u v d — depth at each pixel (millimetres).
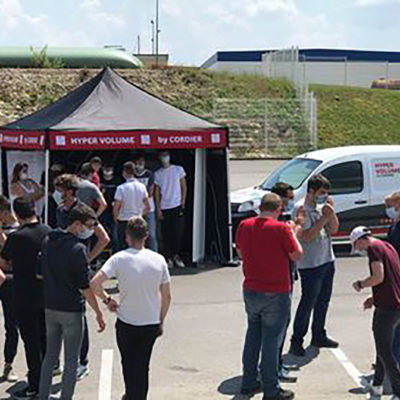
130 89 12445
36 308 6066
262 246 6043
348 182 12586
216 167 11953
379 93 43562
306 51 55688
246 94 39250
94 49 40281
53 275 5609
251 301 6098
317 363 7133
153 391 6438
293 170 12984
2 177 12250
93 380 6723
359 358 7281
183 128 11398
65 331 5684
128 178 10344
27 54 38875
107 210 11547
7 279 6484
